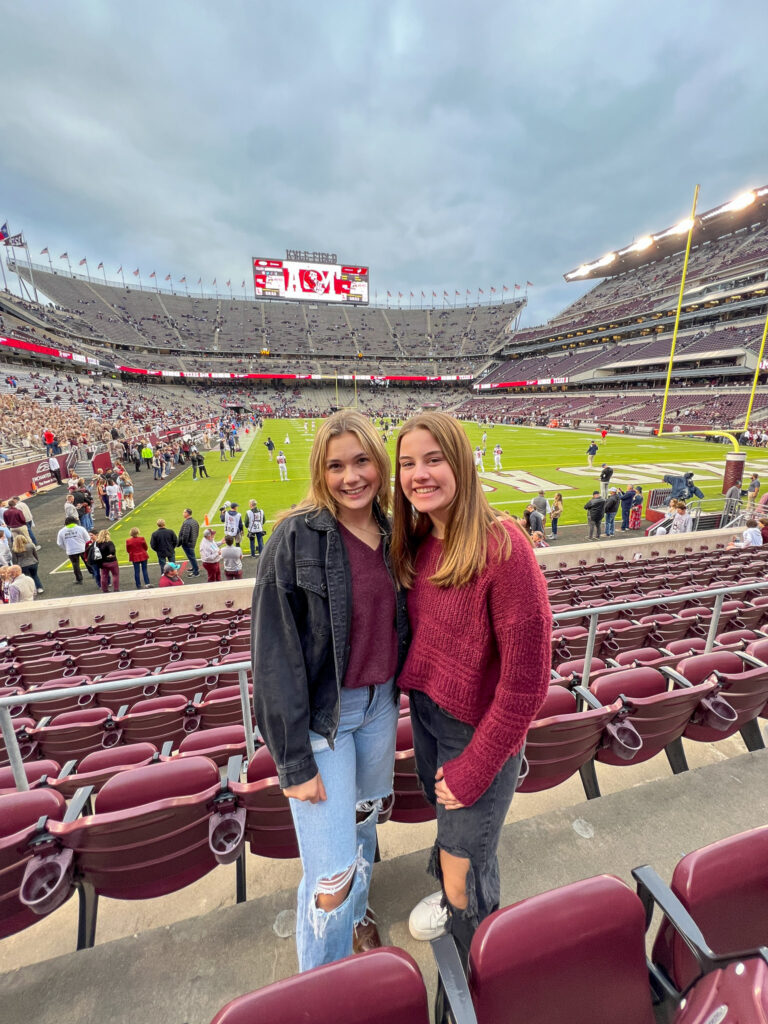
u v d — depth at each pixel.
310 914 1.28
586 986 1.15
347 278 89.31
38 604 7.73
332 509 1.28
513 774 1.31
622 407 53.62
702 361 52.81
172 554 10.46
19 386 41.94
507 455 28.70
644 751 2.59
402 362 91.69
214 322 90.88
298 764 1.21
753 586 3.44
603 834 1.99
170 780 1.97
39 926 2.19
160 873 1.89
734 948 1.31
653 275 76.75
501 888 1.79
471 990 1.09
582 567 9.43
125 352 78.25
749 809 2.13
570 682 3.04
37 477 18.92
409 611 1.37
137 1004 1.45
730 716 2.46
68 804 1.88
